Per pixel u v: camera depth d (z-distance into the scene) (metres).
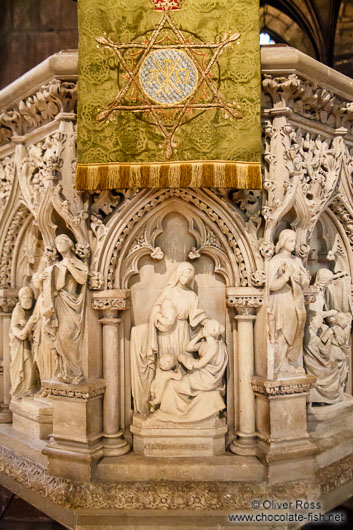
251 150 2.76
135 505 2.65
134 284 3.06
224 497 2.67
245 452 2.87
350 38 7.34
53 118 3.08
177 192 2.91
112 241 2.89
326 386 3.26
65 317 2.84
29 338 3.47
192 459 2.83
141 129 2.78
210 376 2.87
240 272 2.93
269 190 2.91
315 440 3.04
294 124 3.04
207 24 2.78
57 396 2.89
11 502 4.62
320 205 3.13
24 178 3.26
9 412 3.64
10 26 6.36
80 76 2.76
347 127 3.47
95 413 2.88
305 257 3.06
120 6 2.77
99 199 2.94
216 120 2.77
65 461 2.85
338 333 3.41
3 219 3.59
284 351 2.91
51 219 2.96
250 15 2.76
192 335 3.00
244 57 2.76
